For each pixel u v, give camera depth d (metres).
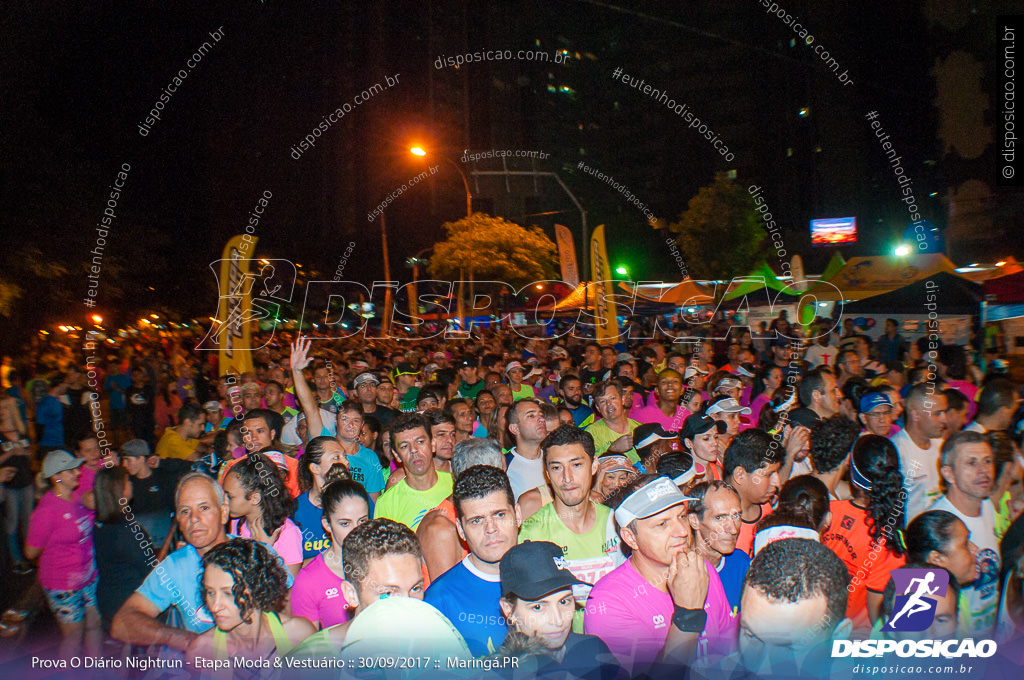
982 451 4.09
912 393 5.30
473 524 3.66
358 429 6.18
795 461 5.54
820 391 6.93
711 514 3.77
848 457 4.72
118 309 19.97
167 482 5.61
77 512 5.22
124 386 14.38
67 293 16.39
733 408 6.18
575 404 8.84
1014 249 22.86
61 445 11.66
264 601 3.35
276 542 4.62
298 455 6.50
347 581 3.27
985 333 14.02
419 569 3.23
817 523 3.97
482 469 3.76
